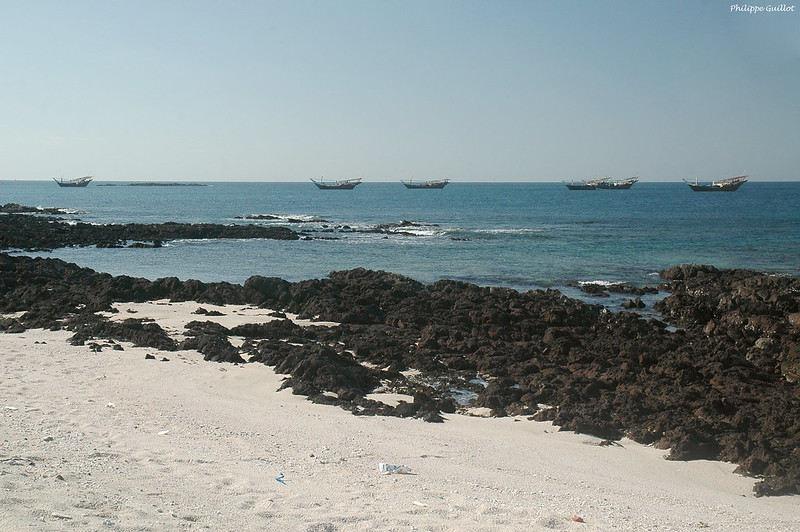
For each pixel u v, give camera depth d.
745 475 13.44
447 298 31.59
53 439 11.78
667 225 82.62
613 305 34.91
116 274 44.44
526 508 9.80
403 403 17.12
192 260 51.81
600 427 15.83
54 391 16.38
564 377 19.69
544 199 168.62
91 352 21.25
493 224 85.88
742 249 58.50
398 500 9.70
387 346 23.64
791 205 129.25
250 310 30.59
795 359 21.16
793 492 12.55
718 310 30.52
